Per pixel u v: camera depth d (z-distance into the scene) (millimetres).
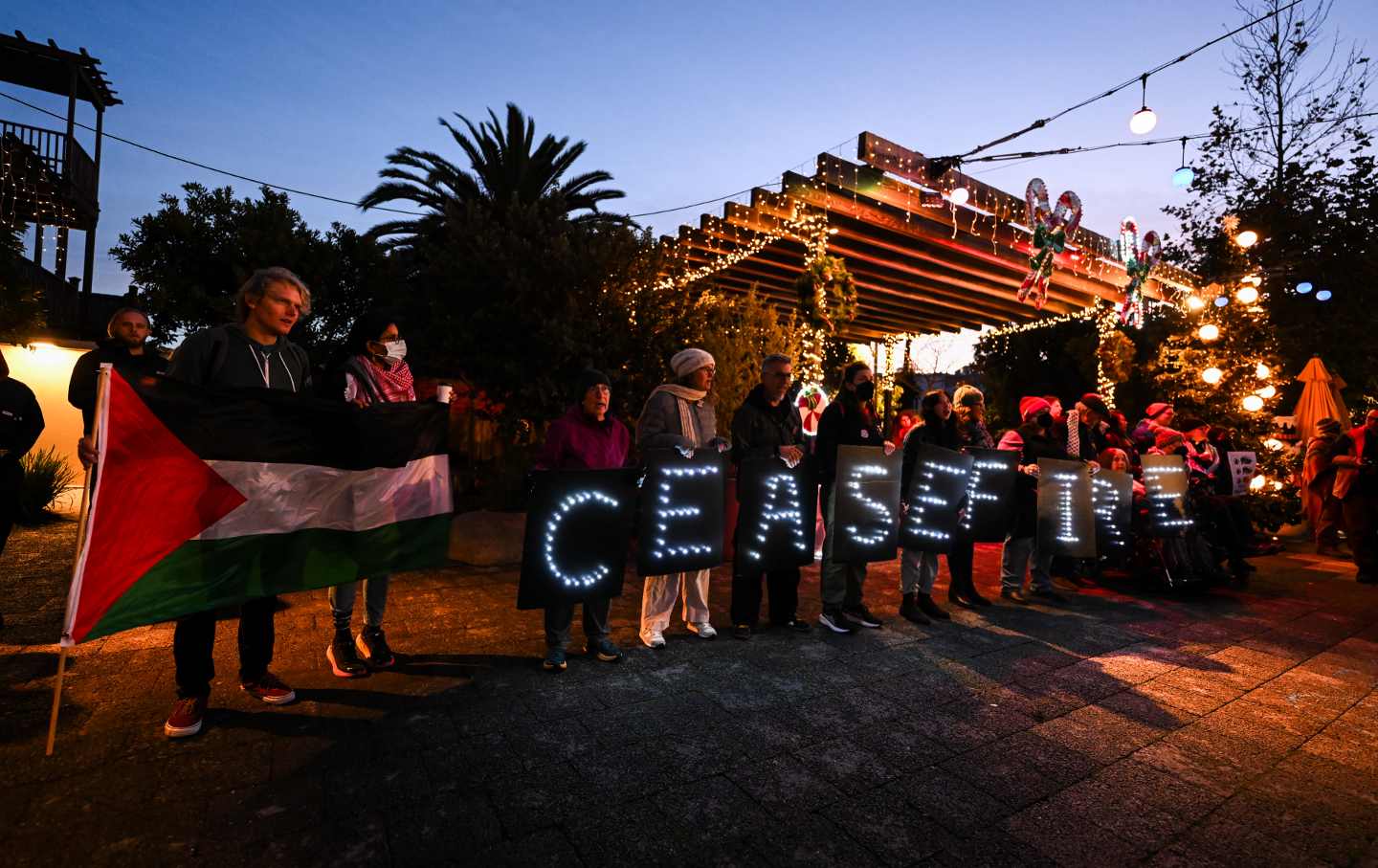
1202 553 6316
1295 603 5938
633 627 4578
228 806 2340
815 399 7945
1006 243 9664
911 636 4547
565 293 7371
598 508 3779
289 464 3086
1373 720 3410
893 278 10422
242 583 2926
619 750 2828
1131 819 2461
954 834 2332
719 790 2549
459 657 3850
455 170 16672
